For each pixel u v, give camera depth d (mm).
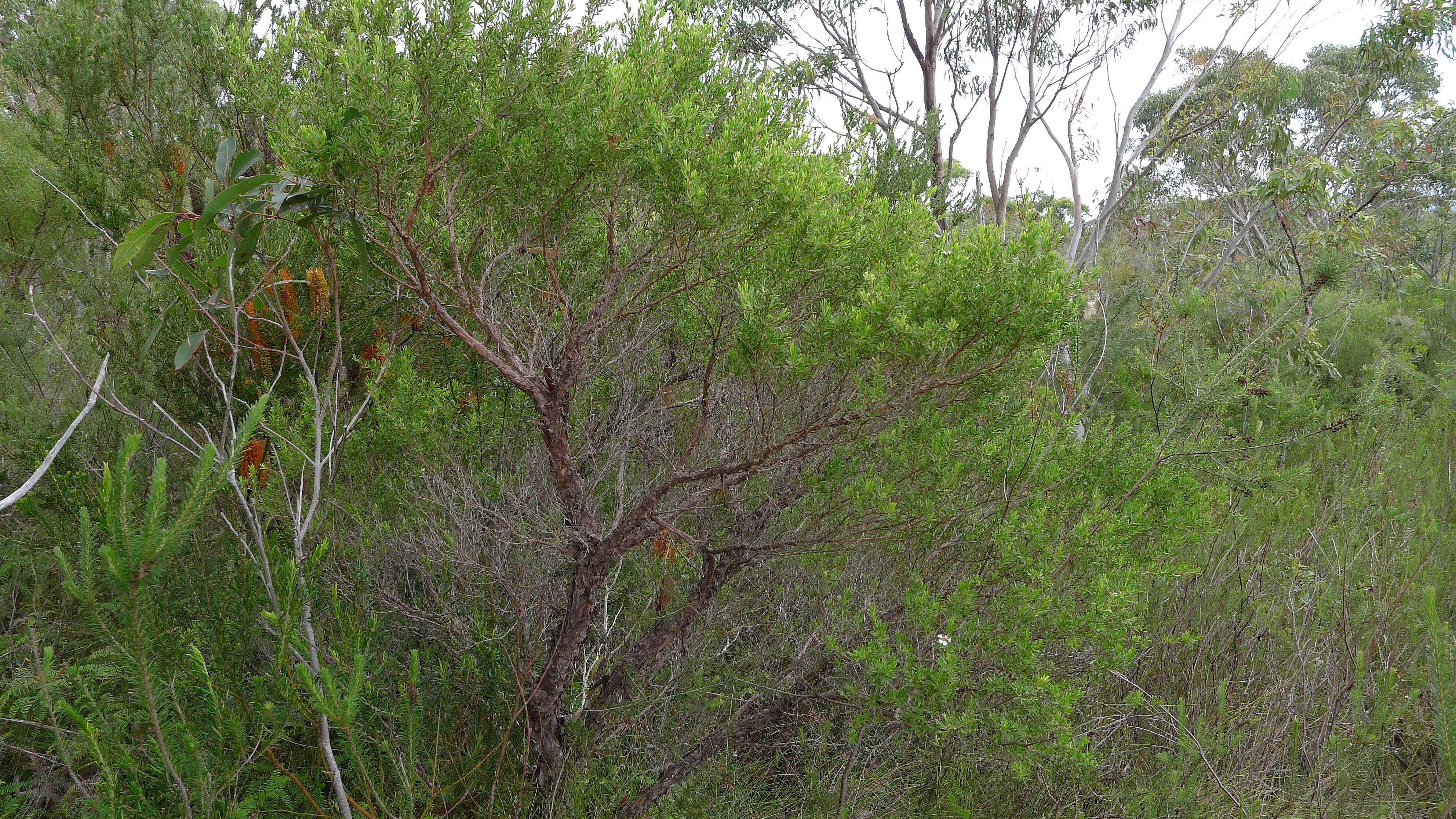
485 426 2834
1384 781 2699
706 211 2160
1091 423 3793
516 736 2475
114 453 2951
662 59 2227
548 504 2848
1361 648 2988
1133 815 2494
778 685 2729
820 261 2350
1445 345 6215
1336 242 6195
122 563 1441
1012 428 2721
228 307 2285
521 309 2764
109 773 1583
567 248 2762
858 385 2178
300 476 2592
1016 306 2043
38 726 2275
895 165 4492
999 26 7918
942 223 4625
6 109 4062
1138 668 3107
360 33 1954
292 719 2010
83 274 3580
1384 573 3328
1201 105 8406
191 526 1530
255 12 3449
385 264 2482
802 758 2840
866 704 2330
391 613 2689
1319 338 5625
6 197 3596
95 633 1736
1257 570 3404
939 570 2666
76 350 3404
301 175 2037
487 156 2209
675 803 2453
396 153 2012
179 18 3402
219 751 1759
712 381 2734
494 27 2150
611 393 3152
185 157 3326
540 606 2730
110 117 3408
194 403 3211
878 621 2268
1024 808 2648
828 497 2557
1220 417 3824
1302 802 2623
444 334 3070
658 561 2898
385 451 2742
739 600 2928
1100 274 5402
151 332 2785
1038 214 2391
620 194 2506
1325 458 4574
